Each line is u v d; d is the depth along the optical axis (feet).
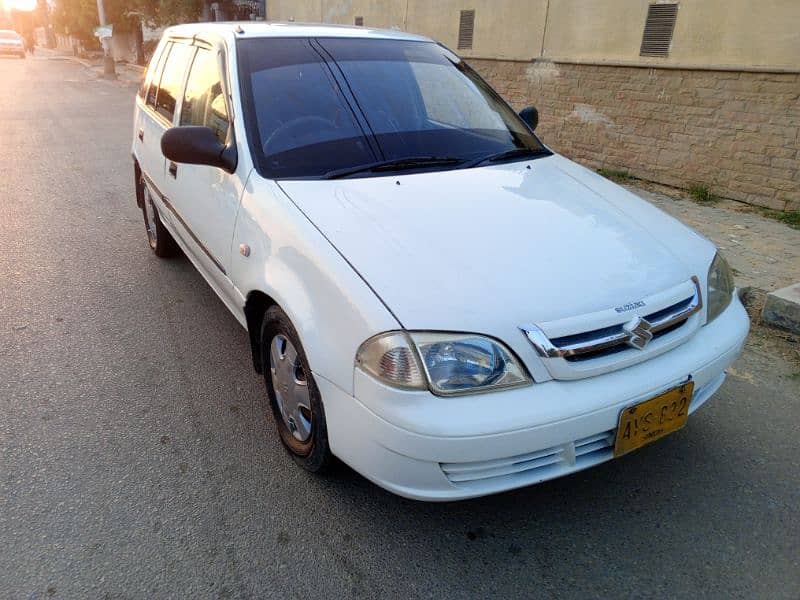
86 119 42.37
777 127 19.39
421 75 11.32
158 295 14.38
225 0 64.64
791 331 12.39
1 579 7.02
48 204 21.66
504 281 6.97
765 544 7.61
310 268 7.43
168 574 7.14
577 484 8.59
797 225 18.66
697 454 9.16
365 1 37.78
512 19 27.58
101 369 11.34
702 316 7.89
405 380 6.41
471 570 7.25
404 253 7.25
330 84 10.35
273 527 7.82
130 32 99.55
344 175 9.07
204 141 9.29
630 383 6.93
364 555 7.44
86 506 8.11
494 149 10.59
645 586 7.06
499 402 6.44
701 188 21.81
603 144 24.99
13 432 9.55
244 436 9.52
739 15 19.60
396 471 6.70
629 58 23.15
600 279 7.25
